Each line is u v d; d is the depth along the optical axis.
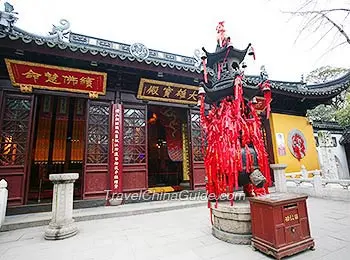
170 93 11.03
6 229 6.70
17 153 8.41
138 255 4.45
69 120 14.86
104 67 9.42
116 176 9.52
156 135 18.11
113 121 9.99
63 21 11.45
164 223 6.90
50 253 4.68
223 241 5.04
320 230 5.55
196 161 11.62
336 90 15.11
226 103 5.72
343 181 9.86
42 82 8.88
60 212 5.88
